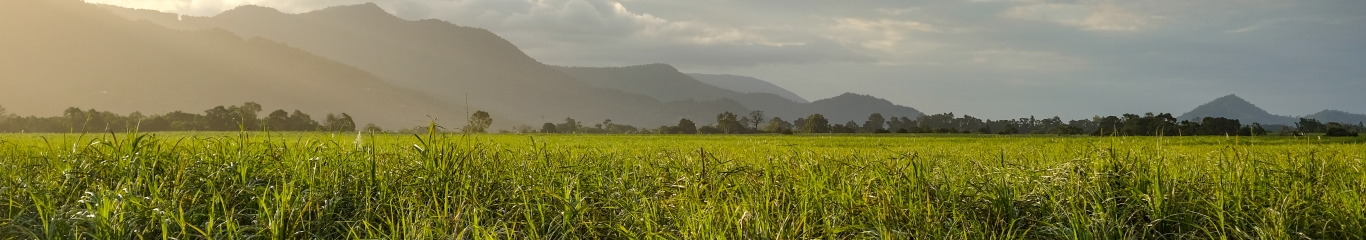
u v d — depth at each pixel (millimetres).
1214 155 8148
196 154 6969
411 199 5586
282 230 4652
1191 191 5773
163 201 5141
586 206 5629
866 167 7062
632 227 5348
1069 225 5320
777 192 5711
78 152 7184
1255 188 6117
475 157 6789
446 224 5035
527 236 5156
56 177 6246
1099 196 5547
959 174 7629
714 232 4691
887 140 39469
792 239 4766
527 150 8812
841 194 5867
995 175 6871
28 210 5395
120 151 6625
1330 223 5328
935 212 5223
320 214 5203
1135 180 5891
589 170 7504
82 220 4695
